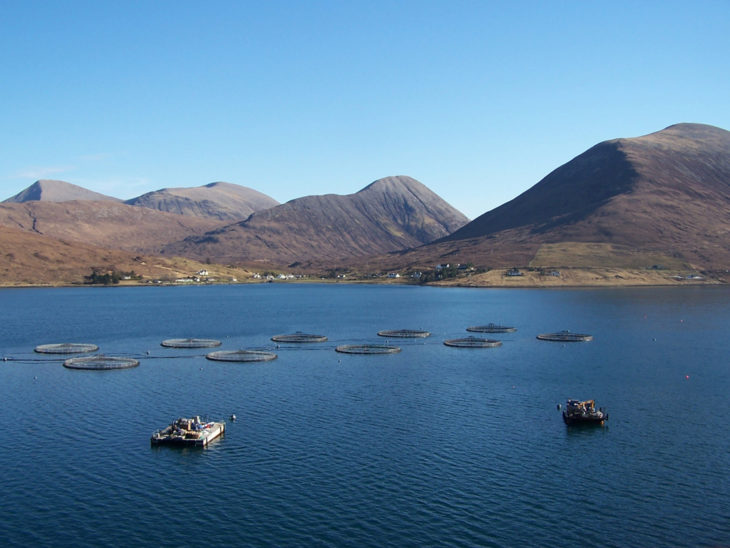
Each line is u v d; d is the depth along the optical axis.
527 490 80.06
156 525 71.88
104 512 74.75
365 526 71.50
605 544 68.00
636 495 78.75
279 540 68.75
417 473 85.06
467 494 78.94
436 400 121.12
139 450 93.44
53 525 71.88
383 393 126.75
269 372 148.38
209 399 122.00
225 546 67.69
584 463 88.38
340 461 89.00
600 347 185.25
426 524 71.88
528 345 190.12
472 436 99.44
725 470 86.12
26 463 88.56
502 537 69.25
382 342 198.75
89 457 90.69
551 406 116.88
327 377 142.62
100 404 118.38
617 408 115.31
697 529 70.94
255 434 100.50
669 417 109.50
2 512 74.69
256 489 80.38
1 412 112.88
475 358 167.38
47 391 128.75
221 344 195.50
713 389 129.75
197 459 89.81
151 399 122.06
